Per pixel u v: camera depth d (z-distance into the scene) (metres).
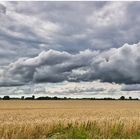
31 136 18.66
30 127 19.81
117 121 22.03
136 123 21.11
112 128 19.69
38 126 20.33
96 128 20.09
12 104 88.25
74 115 33.34
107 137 18.22
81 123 21.44
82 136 18.03
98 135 18.62
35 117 29.88
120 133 19.34
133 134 19.33
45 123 21.77
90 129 20.20
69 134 18.58
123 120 23.91
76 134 18.42
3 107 66.88
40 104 89.44
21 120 25.95
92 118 27.34
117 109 54.03
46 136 19.02
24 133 18.89
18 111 44.53
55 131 20.09
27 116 31.70
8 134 18.75
